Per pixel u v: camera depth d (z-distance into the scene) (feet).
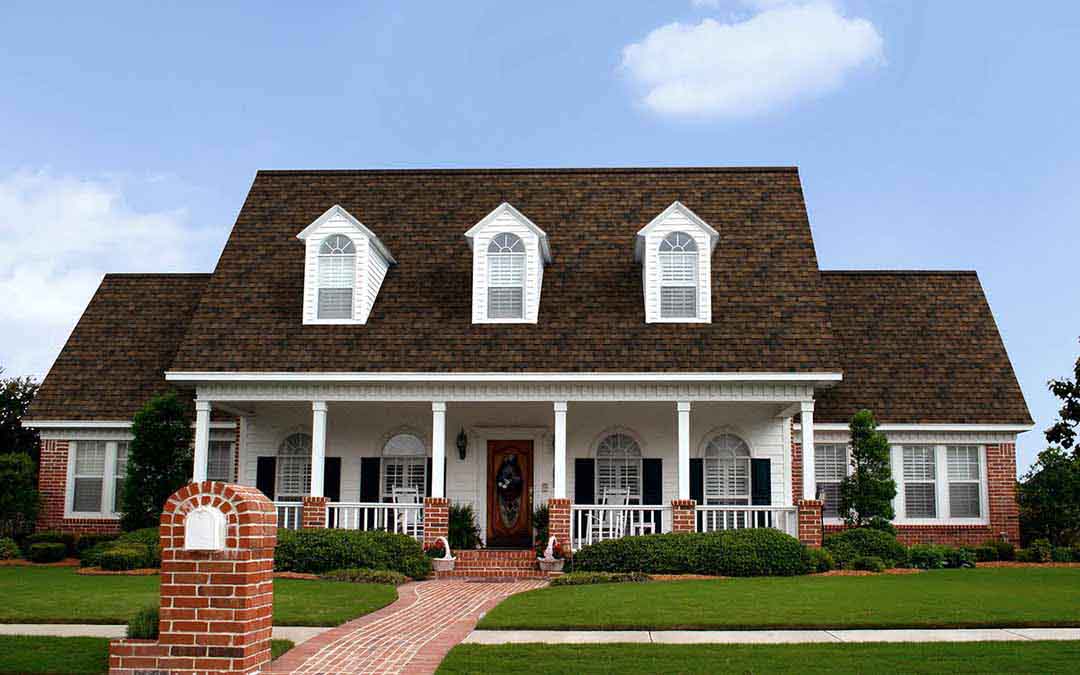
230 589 34.53
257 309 83.76
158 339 96.12
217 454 92.99
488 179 94.89
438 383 78.95
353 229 83.46
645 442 86.89
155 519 82.94
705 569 69.77
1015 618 46.60
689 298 81.76
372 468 87.92
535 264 82.69
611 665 37.47
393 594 58.13
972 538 89.92
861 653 39.40
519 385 79.10
